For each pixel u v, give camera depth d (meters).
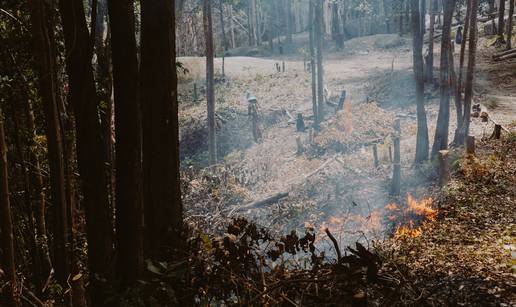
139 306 4.52
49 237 8.03
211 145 22.33
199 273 4.75
